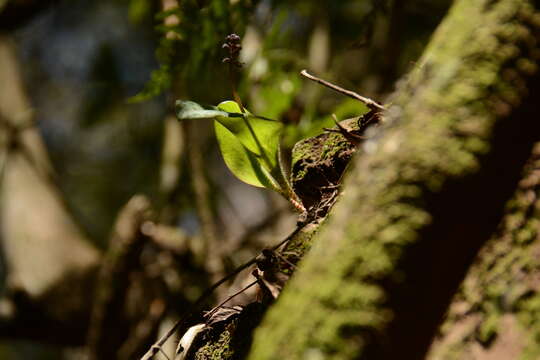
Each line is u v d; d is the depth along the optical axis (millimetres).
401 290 736
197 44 1097
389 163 747
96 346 1445
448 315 807
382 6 1155
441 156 741
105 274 1377
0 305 1763
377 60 1758
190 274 1563
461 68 749
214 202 1814
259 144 909
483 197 741
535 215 804
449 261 739
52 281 1741
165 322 1483
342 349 735
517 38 747
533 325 787
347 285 740
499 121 742
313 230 871
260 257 867
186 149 1551
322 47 1780
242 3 1106
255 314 877
